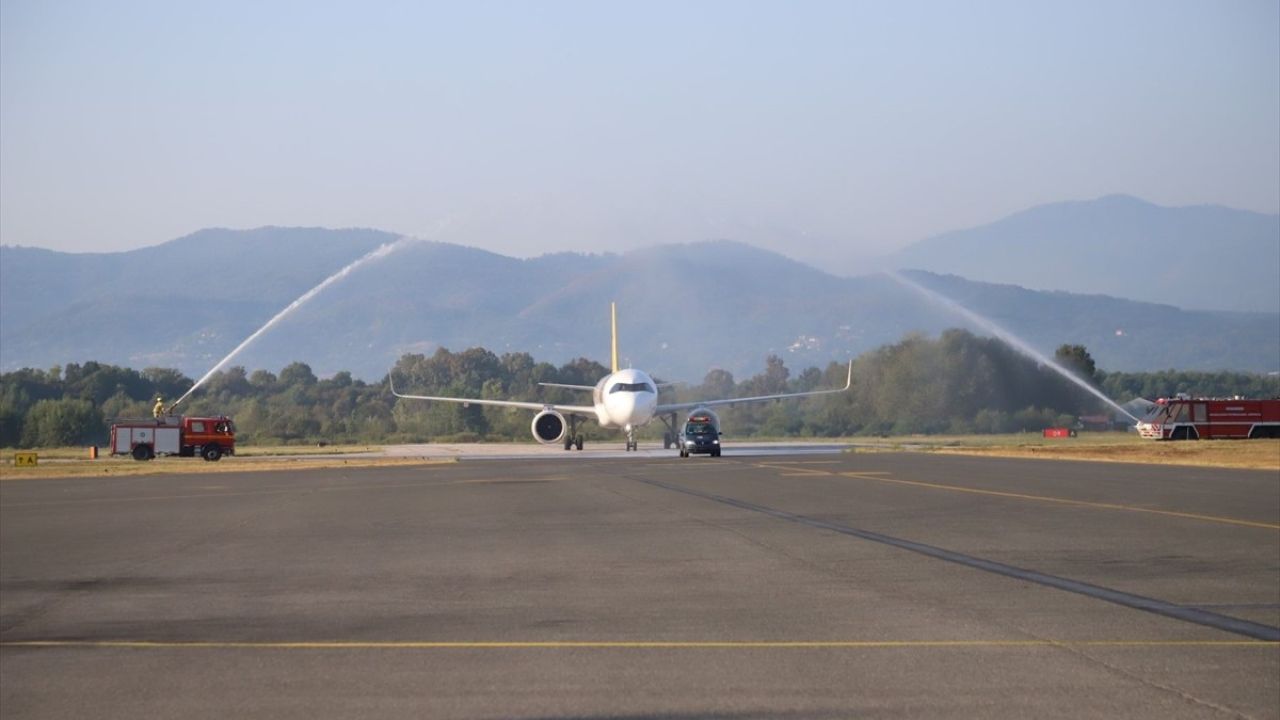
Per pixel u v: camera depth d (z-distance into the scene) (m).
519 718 11.83
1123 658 14.31
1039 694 12.54
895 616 17.27
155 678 13.84
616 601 18.94
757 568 22.61
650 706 12.22
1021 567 22.47
